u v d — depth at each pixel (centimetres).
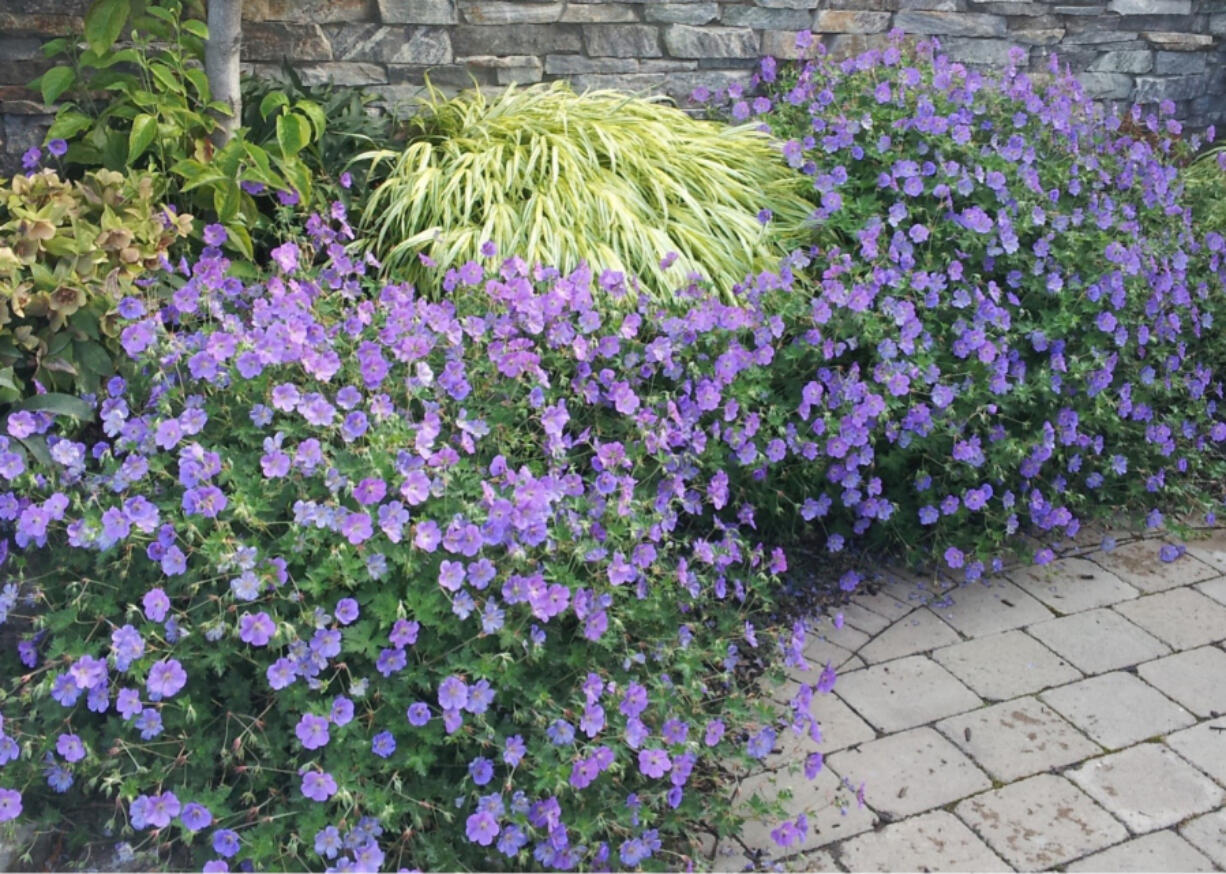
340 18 391
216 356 242
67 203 294
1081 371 325
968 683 277
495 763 213
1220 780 245
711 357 310
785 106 421
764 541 327
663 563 258
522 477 232
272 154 346
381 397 241
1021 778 245
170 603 216
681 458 283
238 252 342
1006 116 392
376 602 213
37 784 217
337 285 297
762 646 286
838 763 249
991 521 327
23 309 272
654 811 222
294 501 229
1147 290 362
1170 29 532
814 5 454
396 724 208
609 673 228
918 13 477
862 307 311
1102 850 225
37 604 243
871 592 315
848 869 220
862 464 301
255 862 197
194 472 222
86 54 329
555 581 227
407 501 229
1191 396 360
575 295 295
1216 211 427
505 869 207
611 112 404
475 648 215
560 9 417
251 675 221
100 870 212
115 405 252
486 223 346
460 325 279
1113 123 422
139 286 293
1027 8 495
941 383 320
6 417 265
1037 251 340
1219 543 348
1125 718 265
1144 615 307
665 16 432
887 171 365
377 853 190
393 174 374
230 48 336
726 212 373
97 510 236
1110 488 359
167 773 208
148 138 316
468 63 413
